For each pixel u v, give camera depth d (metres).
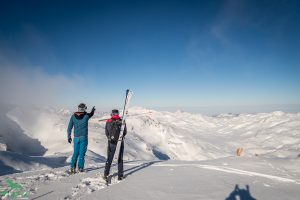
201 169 8.77
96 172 8.29
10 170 12.92
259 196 5.81
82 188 6.07
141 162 11.02
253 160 10.77
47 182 6.64
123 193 5.64
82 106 8.52
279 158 11.36
